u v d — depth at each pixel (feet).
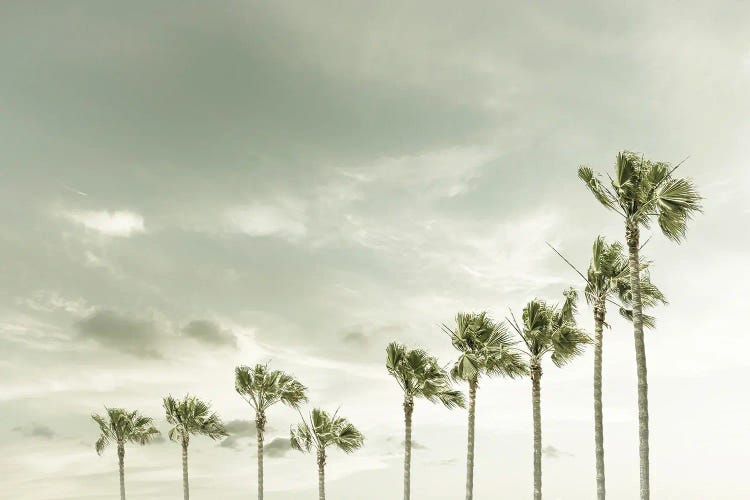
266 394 114.93
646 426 60.70
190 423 128.36
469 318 87.51
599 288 76.23
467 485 83.10
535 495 77.30
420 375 91.25
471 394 86.33
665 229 64.54
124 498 138.00
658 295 77.15
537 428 78.89
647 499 58.75
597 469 71.36
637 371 62.54
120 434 142.41
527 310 81.35
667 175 63.57
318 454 106.11
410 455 91.35
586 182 69.15
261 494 112.68
